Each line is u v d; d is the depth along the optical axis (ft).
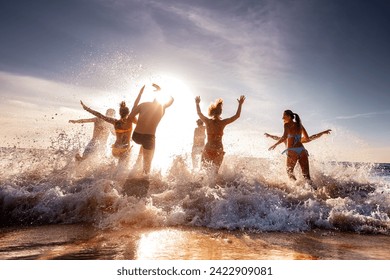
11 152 22.71
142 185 18.19
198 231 13.00
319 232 13.64
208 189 17.46
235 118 21.36
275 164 24.79
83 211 14.99
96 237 11.68
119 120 21.74
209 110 21.74
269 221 14.64
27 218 14.24
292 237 12.64
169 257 9.69
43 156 22.47
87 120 23.94
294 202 17.60
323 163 27.84
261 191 18.25
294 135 22.34
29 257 9.46
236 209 15.42
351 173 27.27
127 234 12.19
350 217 14.83
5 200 15.05
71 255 9.68
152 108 20.66
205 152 21.13
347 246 11.53
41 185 17.74
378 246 11.61
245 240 11.90
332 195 20.80
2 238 11.44
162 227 13.48
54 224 13.69
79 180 18.86
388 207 17.33
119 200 15.47
